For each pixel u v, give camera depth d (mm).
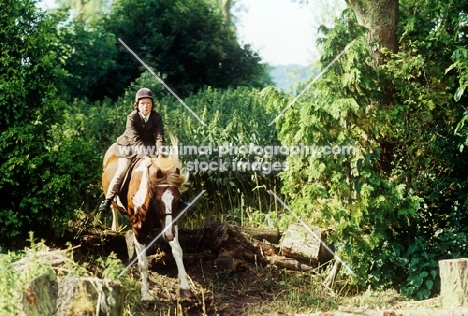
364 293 9477
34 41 10305
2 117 10180
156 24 20828
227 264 9750
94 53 18984
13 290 5949
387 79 9922
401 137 9953
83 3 25172
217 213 12508
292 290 9508
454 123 10148
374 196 9398
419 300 9148
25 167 9977
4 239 10312
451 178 10250
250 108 14031
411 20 10492
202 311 8859
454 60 10188
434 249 9617
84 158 10719
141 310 8609
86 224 11141
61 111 10625
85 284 6027
